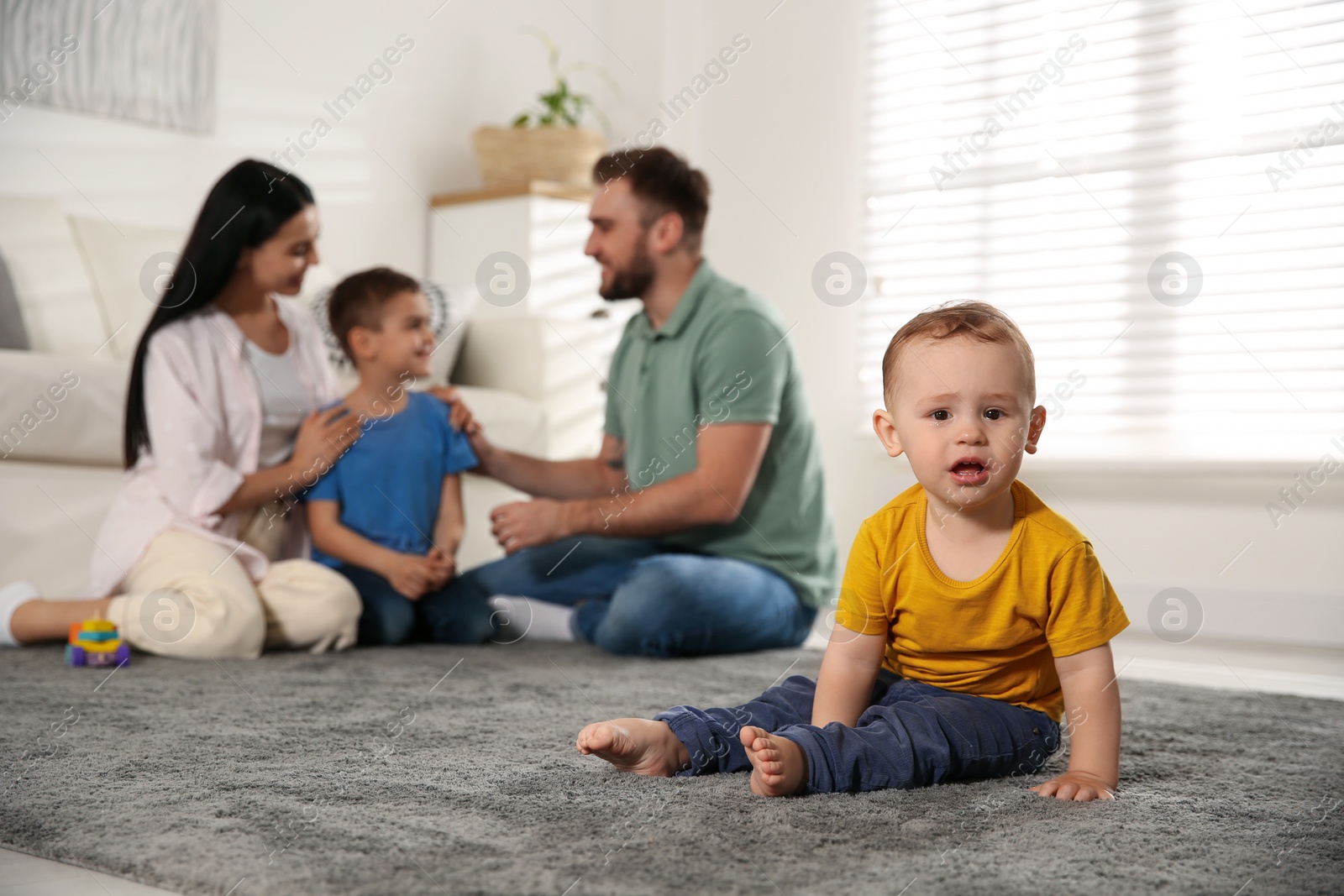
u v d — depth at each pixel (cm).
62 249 226
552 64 344
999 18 284
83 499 195
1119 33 266
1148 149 262
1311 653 229
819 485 204
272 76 286
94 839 77
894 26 302
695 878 69
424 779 95
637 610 178
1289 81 245
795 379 199
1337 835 85
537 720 124
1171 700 161
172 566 172
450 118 328
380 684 148
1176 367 255
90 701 133
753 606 187
